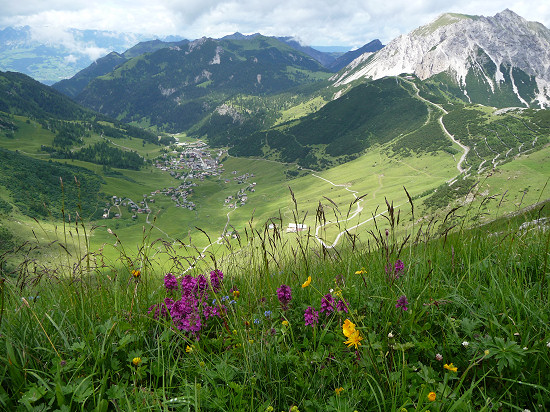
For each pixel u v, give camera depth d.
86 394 2.75
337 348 3.40
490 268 4.38
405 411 2.53
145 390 2.89
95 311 4.06
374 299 4.16
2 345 3.27
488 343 3.07
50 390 2.80
